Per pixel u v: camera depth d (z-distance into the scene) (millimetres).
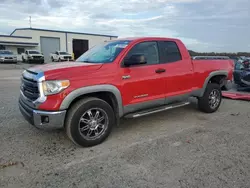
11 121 4680
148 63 4148
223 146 3555
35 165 2967
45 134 4031
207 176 2699
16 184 2549
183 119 5012
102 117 3658
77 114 3348
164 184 2555
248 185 2520
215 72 5363
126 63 3756
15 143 3643
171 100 4562
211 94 5414
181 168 2887
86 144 3492
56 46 43938
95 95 3725
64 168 2896
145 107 4164
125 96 3805
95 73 3480
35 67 3744
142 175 2732
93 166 2947
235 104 6516
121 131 4254
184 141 3764
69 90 3232
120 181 2613
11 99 6773
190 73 4805
